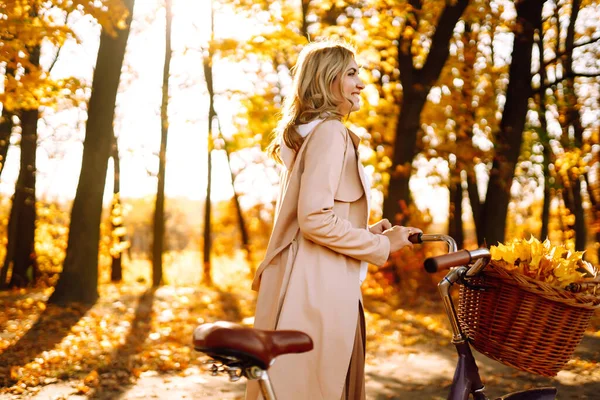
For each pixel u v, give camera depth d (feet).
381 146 45.75
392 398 17.17
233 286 54.03
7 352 21.38
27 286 49.32
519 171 50.85
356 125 41.91
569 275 7.15
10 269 52.39
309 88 8.46
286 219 8.32
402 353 23.58
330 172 7.85
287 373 7.77
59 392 17.02
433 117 44.86
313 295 7.87
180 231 116.37
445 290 7.63
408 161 41.04
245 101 40.55
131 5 32.01
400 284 42.75
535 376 19.07
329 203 7.78
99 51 32.27
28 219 49.90
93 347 22.49
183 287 45.62
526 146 50.14
